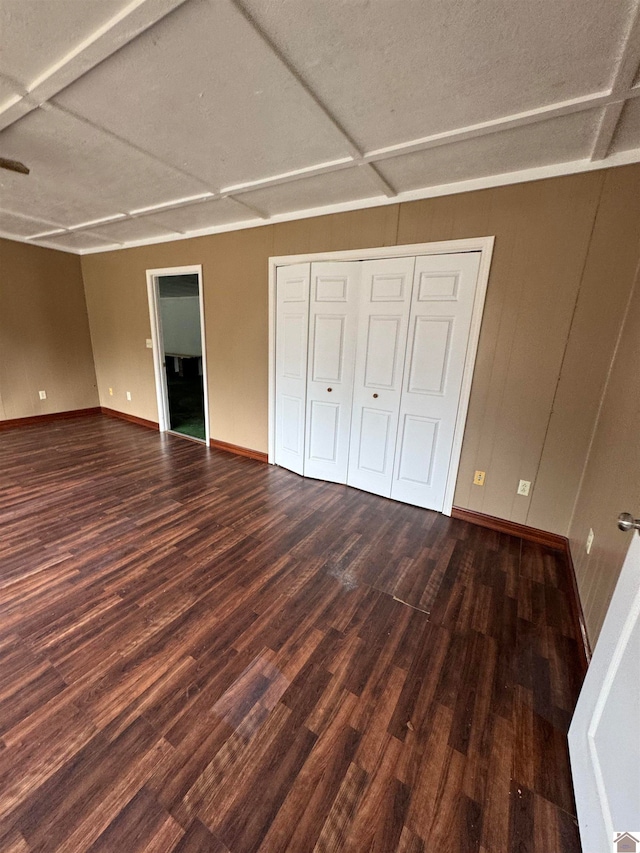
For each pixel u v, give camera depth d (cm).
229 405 392
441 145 185
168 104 161
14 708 128
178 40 125
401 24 117
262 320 343
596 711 105
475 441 256
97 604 177
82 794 104
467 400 252
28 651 150
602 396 209
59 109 165
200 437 449
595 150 182
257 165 217
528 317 224
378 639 163
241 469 355
